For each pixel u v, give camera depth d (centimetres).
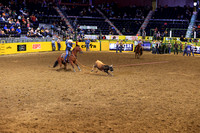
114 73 1631
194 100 1016
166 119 796
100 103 960
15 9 3788
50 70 1705
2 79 1377
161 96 1070
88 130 704
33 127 722
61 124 746
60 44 3291
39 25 3791
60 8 4644
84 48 3397
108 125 741
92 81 1356
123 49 3356
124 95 1078
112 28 4416
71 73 1598
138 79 1434
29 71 1653
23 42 2994
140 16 4744
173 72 1711
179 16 4591
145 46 3591
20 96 1040
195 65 2105
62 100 995
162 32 4256
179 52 3459
